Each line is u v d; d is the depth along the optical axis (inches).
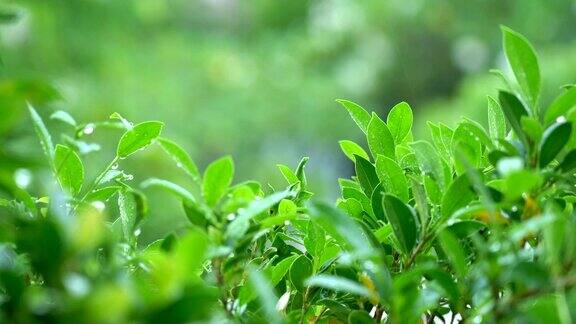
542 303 37.6
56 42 360.2
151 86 421.1
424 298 39.0
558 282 37.4
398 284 37.9
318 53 526.3
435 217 43.7
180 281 34.4
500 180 41.9
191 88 459.2
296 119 504.1
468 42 523.2
